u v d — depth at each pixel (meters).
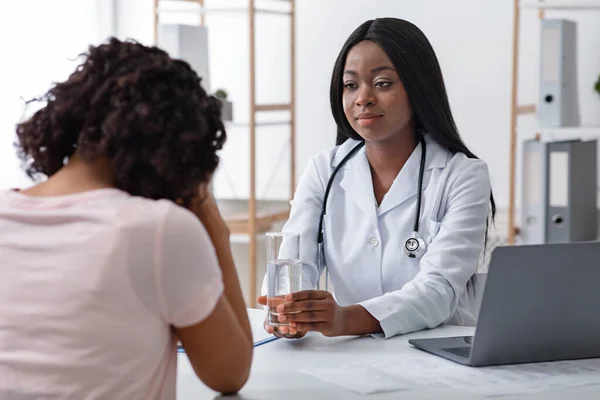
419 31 1.97
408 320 1.72
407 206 1.98
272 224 4.28
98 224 1.09
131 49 1.18
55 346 1.08
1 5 3.83
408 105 1.95
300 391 1.33
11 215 1.13
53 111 1.16
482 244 1.92
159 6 4.36
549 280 1.41
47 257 1.10
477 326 1.42
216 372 1.23
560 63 3.32
